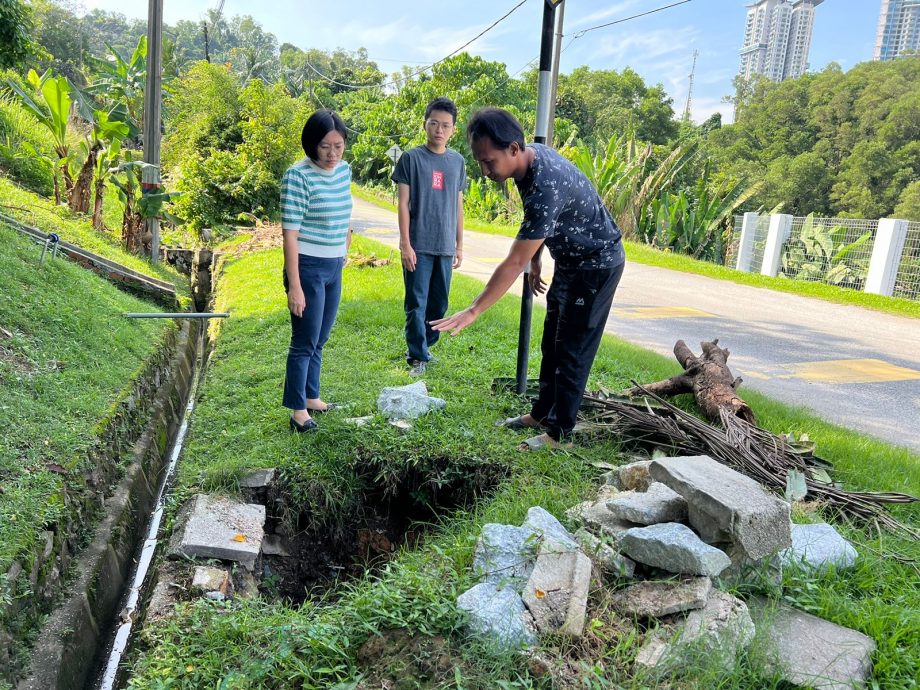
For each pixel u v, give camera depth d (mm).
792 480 3336
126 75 10953
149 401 5035
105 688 2734
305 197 3617
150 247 10234
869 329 9805
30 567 2674
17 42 8008
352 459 3803
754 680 2078
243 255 11977
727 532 2516
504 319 7164
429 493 3852
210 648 2361
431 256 4938
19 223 6930
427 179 4762
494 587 2475
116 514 3541
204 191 15547
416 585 2533
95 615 2975
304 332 3863
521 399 4613
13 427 3514
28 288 5281
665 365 5945
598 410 4320
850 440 4383
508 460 3758
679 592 2385
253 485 3533
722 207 18578
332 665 2244
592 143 47219
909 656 2225
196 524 3137
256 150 15930
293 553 3518
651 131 52750
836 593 2584
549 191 3053
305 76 67250
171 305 7902
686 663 2133
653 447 3990
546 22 4008
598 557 2664
